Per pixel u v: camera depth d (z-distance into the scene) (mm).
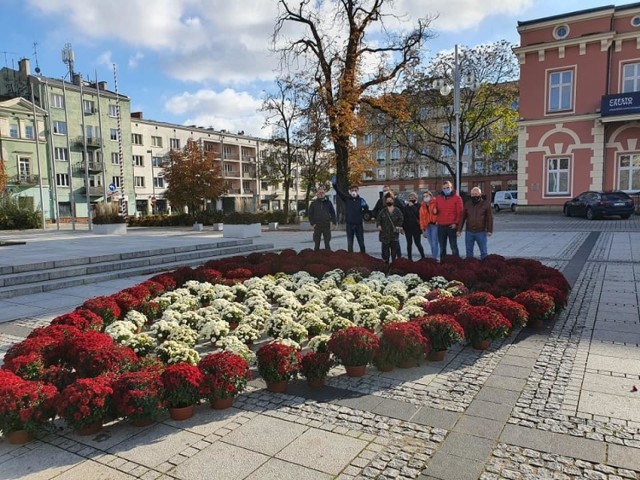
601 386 4340
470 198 10086
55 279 10469
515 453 3275
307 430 3678
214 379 3982
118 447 3504
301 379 4719
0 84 52438
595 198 24656
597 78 27406
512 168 56312
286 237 21094
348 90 23359
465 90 32750
